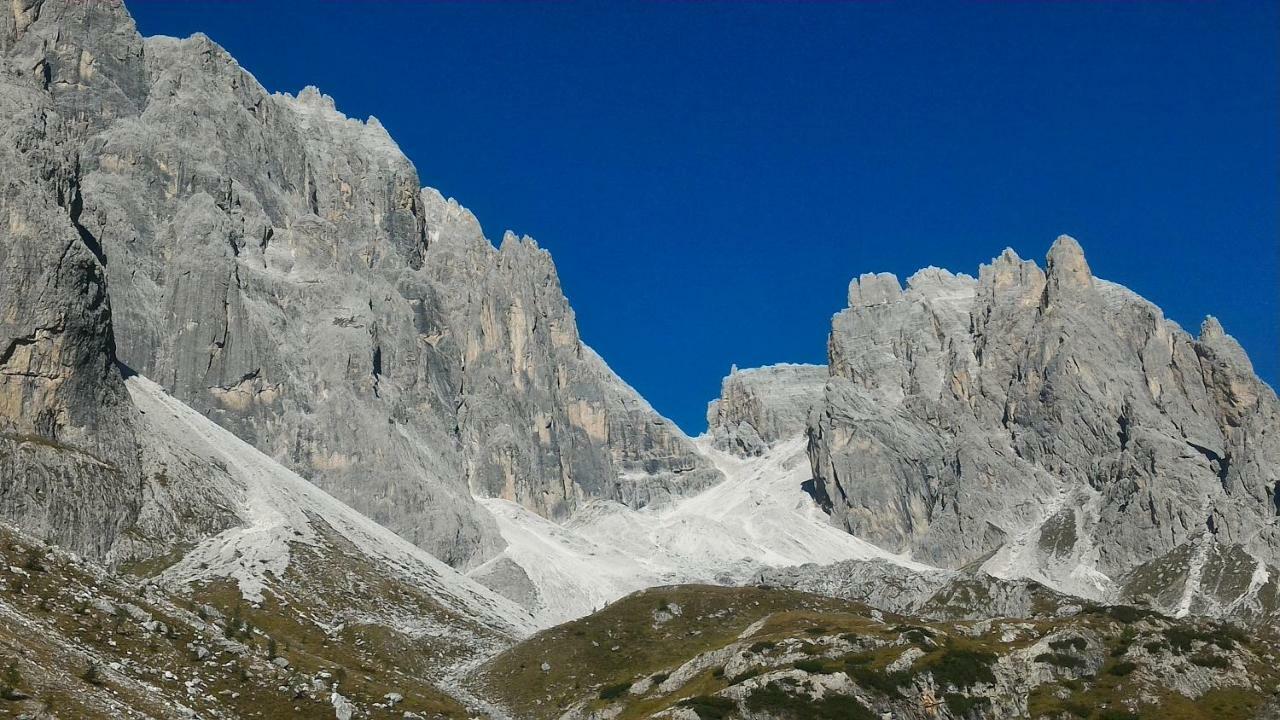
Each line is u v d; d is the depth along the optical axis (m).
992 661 195.50
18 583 142.25
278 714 140.62
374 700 161.88
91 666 127.00
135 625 146.12
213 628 160.75
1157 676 194.88
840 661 191.50
